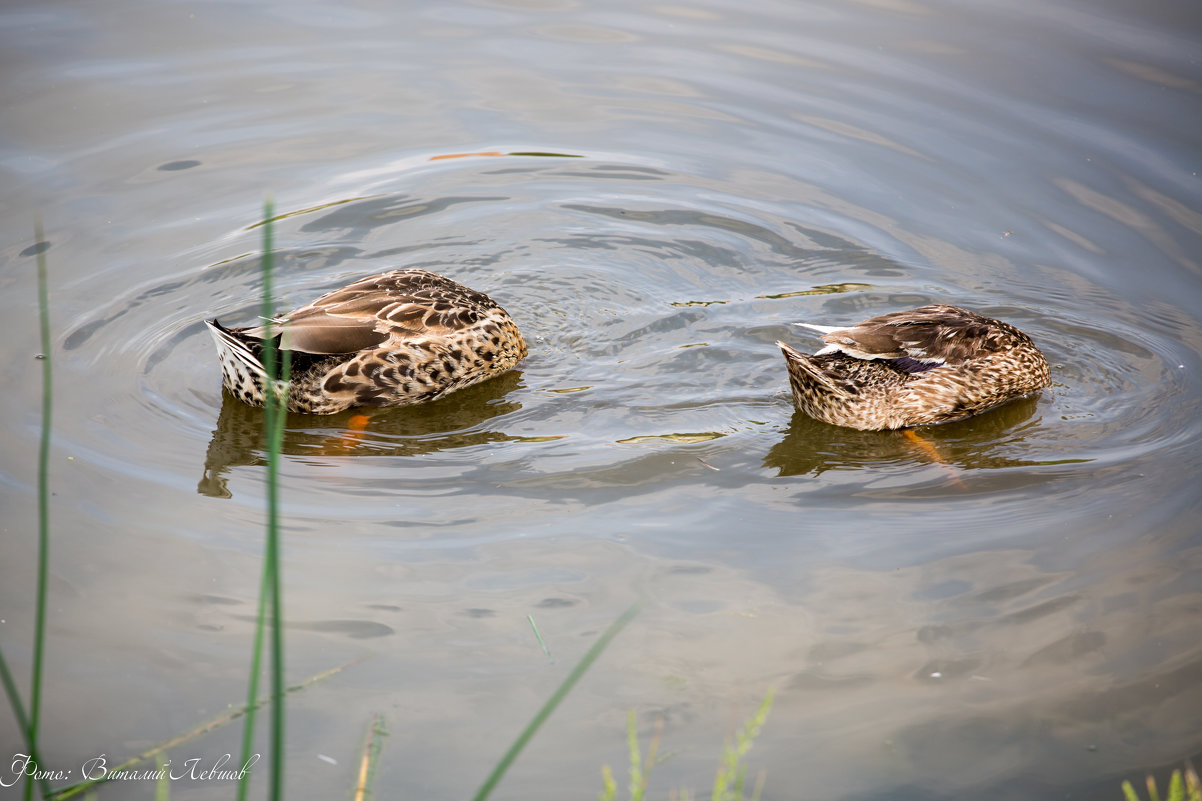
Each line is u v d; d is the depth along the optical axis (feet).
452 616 30.09
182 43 64.54
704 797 24.63
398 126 58.59
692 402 41.65
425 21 68.69
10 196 50.93
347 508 34.78
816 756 25.86
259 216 51.72
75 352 42.24
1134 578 31.86
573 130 58.59
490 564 32.27
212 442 38.42
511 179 55.26
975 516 35.06
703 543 33.58
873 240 50.67
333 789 24.67
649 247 51.26
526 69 63.87
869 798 24.77
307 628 29.48
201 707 26.89
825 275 48.88
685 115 59.67
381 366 40.81
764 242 51.13
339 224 51.75
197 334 44.57
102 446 37.40
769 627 30.01
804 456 38.52
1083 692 27.76
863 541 33.86
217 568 31.73
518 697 27.43
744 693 27.73
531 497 35.65
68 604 29.99
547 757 25.70
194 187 53.26
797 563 32.76
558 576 31.81
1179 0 67.21
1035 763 25.71
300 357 40.19
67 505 34.09
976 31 65.41
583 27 68.33
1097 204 51.42
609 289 48.73
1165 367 42.57
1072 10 66.95
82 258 47.75
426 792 24.66
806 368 39.09
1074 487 36.40
